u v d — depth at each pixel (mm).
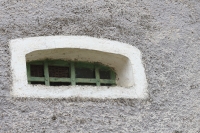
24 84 3102
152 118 3299
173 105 3439
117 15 3740
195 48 3887
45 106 3055
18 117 2957
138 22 3785
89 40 3463
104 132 3094
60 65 3500
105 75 3648
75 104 3135
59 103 3102
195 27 4027
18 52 3221
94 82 3498
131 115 3242
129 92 3357
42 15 3490
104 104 3213
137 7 3879
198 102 3557
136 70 3496
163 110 3379
